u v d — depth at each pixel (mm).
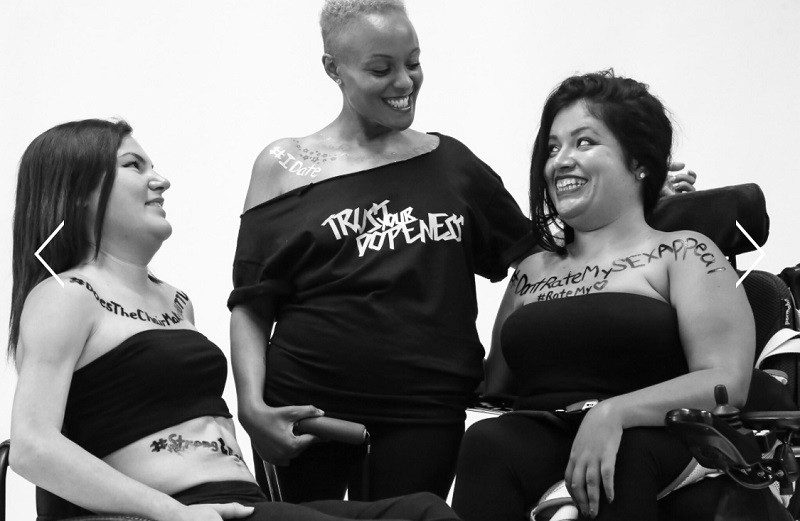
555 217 2910
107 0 4184
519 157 4367
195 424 2461
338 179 3070
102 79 4164
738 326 2602
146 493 2242
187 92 4211
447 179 3098
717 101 4461
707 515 2451
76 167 2527
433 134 3221
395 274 2949
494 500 2547
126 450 2391
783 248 4445
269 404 3016
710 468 2406
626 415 2447
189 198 4191
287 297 3090
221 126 4223
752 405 2703
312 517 2279
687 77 4457
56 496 2371
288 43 4266
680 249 2699
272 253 3082
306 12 4277
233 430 2576
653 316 2623
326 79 4277
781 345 2928
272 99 4250
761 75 4469
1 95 4105
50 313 2359
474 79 4383
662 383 2514
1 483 2367
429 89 4367
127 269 2578
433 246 3006
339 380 2941
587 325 2648
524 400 2736
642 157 2793
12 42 4125
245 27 4254
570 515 2430
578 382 2660
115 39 4180
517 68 4395
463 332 3014
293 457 2922
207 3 4242
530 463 2564
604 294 2682
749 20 4480
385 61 2990
